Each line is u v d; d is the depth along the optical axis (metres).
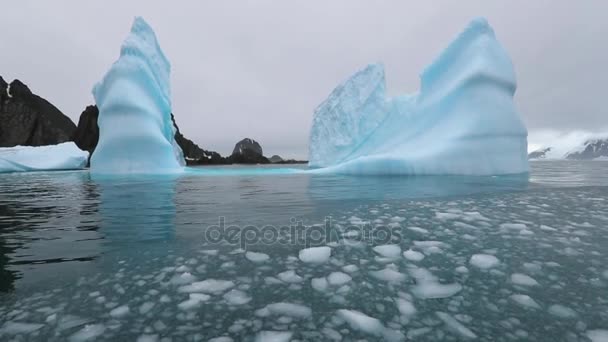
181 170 11.95
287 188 5.92
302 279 1.77
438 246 2.29
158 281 1.72
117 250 2.21
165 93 14.30
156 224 2.94
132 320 1.36
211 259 2.05
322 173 10.40
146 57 13.17
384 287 1.68
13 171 15.20
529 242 2.33
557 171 10.59
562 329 1.31
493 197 4.31
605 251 2.12
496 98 8.28
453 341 1.24
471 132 8.01
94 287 1.64
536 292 1.60
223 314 1.42
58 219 3.16
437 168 7.98
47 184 7.23
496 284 1.69
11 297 1.53
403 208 3.61
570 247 2.21
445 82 9.73
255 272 1.86
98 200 4.49
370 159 8.80
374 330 1.31
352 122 15.76
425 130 9.44
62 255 2.10
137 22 13.89
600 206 3.60
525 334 1.28
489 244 2.30
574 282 1.70
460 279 1.76
